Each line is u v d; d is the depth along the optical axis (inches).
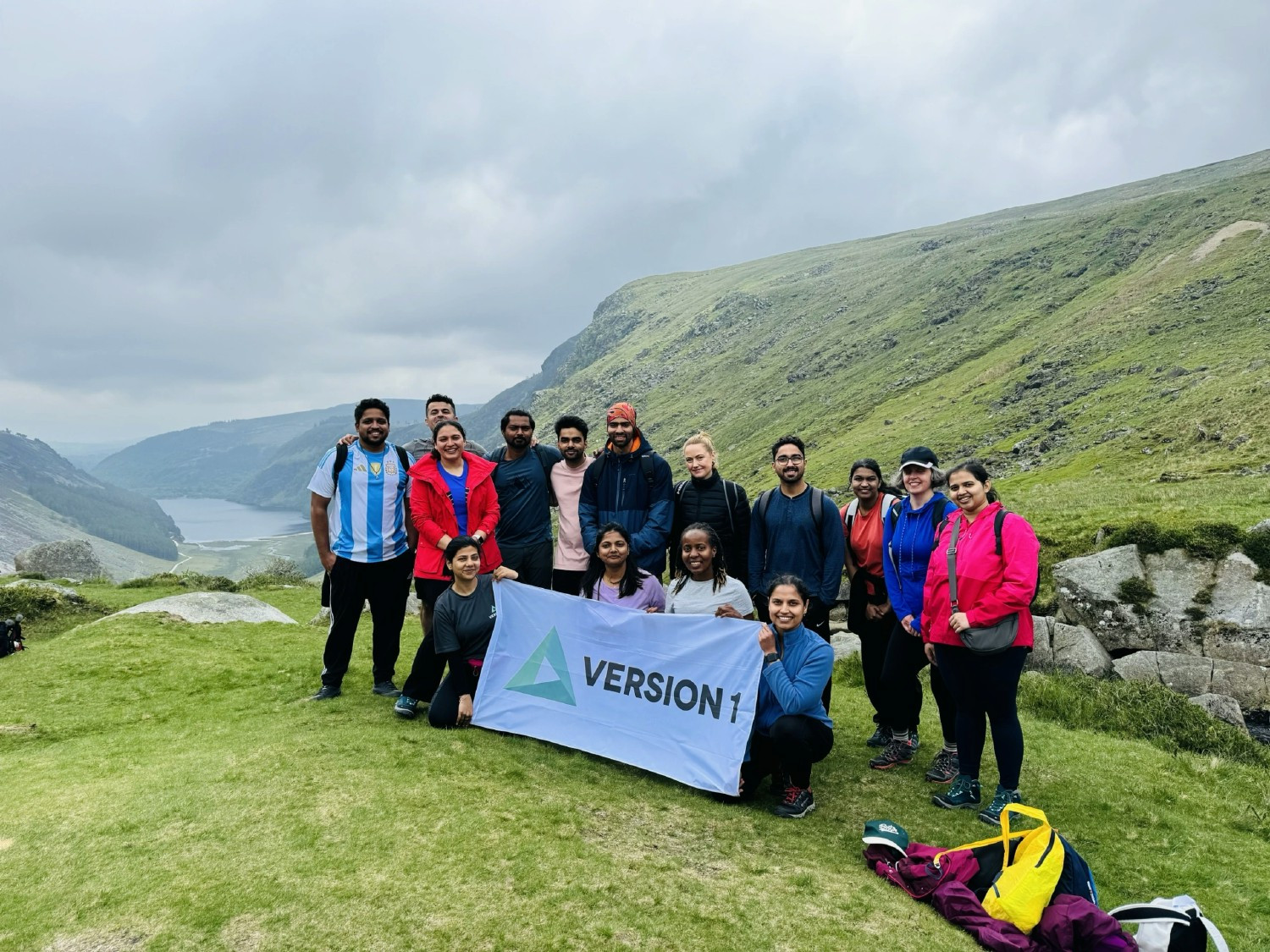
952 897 187.6
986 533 247.8
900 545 287.9
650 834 217.3
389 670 351.9
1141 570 469.7
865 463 319.6
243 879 174.4
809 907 182.7
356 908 164.7
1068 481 1649.9
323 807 213.5
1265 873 231.5
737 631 268.1
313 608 803.4
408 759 253.9
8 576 1012.5
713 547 281.6
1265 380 2031.3
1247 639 422.9
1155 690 410.0
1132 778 308.3
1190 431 1923.0
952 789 263.9
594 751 277.0
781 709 256.2
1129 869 231.8
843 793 272.7
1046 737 359.3
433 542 320.8
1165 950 172.2
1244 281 3636.8
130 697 359.6
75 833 197.5
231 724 314.7
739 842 219.5
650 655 281.0
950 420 4156.0
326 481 334.3
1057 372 3880.4
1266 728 396.2
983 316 6190.9
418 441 437.4
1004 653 244.7
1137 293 4431.6
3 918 157.5
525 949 155.2
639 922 167.9
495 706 298.2
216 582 1030.4
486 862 188.1
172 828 199.9
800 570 311.6
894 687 295.6
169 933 153.6
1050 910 179.5
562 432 350.3
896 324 7278.5
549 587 364.2
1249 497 650.2
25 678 385.4
